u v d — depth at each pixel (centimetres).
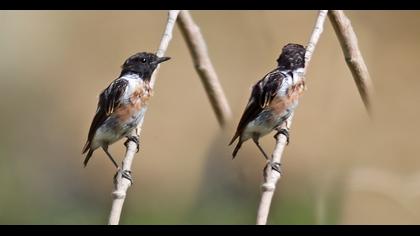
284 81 589
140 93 623
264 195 511
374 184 1034
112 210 539
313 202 1059
